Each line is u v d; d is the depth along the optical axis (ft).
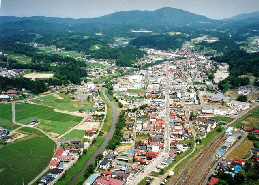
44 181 615.57
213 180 604.90
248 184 594.24
